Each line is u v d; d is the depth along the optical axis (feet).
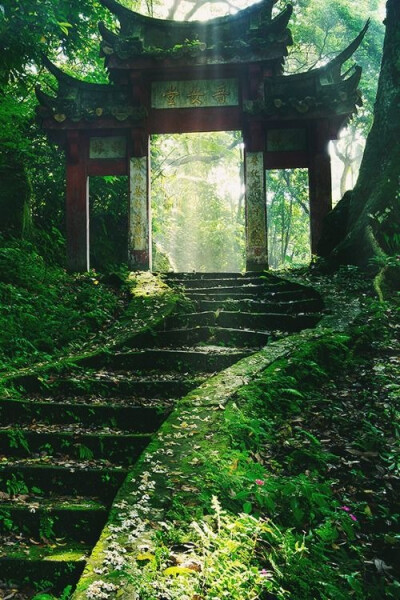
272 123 37.47
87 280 32.09
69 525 10.91
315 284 26.48
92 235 48.85
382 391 15.31
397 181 28.43
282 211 85.05
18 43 29.37
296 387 15.64
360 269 27.71
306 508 10.34
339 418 13.98
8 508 11.03
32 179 45.39
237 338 22.04
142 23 38.93
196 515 9.46
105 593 7.68
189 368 19.49
